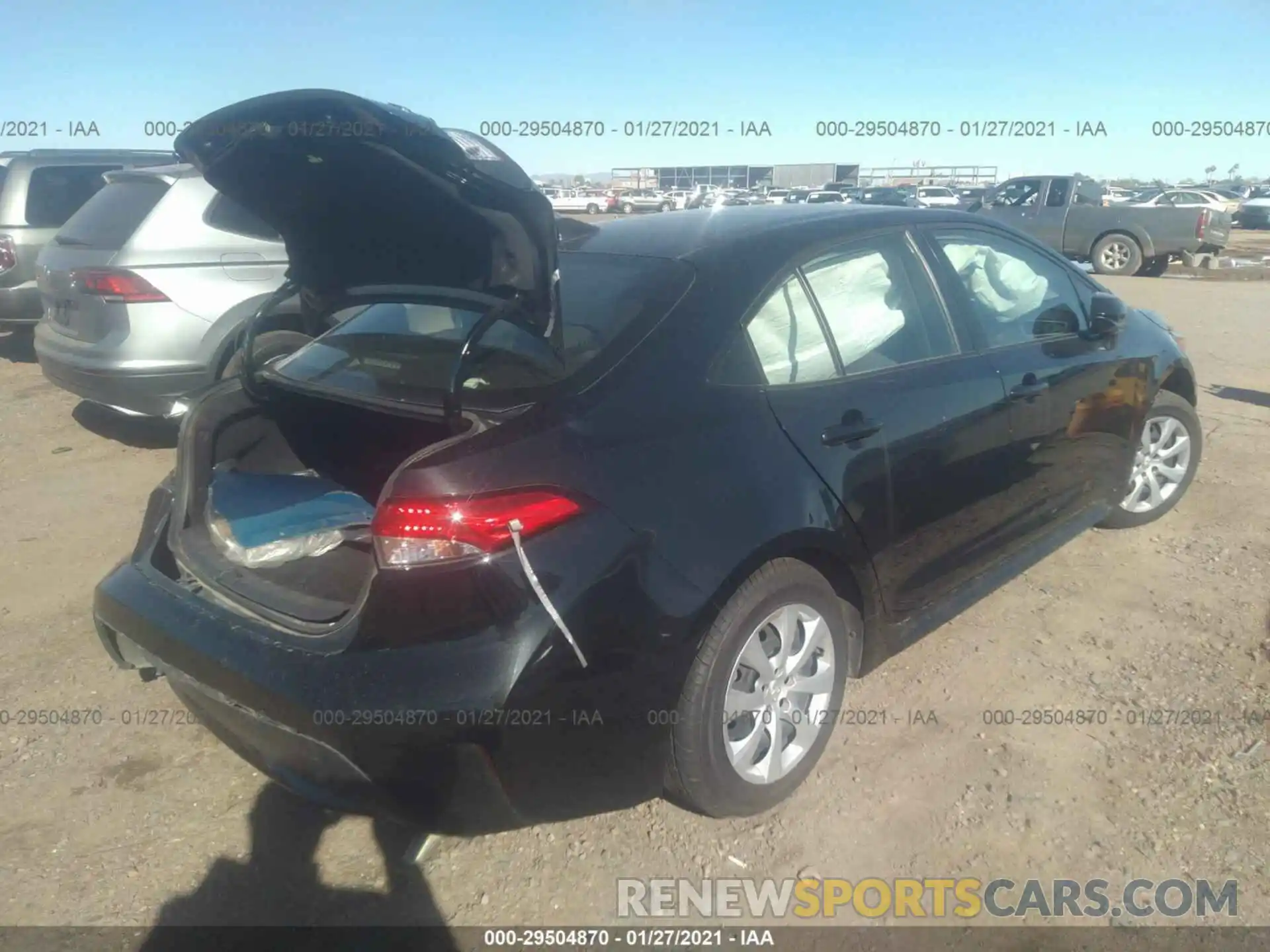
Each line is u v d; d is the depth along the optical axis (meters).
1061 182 18.22
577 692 2.31
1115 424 4.16
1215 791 2.87
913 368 3.25
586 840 2.78
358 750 2.24
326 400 2.96
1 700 3.53
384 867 2.70
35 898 2.61
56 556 4.74
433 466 2.27
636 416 2.53
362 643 2.31
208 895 2.62
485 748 2.23
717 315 2.80
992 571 3.68
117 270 5.63
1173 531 4.67
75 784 3.07
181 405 5.86
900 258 3.40
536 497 2.30
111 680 3.67
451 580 2.23
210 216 5.86
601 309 2.80
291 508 3.05
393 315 3.23
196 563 2.88
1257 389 7.49
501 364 2.69
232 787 3.05
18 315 8.41
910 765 3.04
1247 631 3.73
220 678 2.47
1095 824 2.76
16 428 6.93
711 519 2.54
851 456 2.91
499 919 2.52
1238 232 34.34
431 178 2.34
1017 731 3.17
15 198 8.36
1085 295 4.25
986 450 3.42
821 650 2.94
